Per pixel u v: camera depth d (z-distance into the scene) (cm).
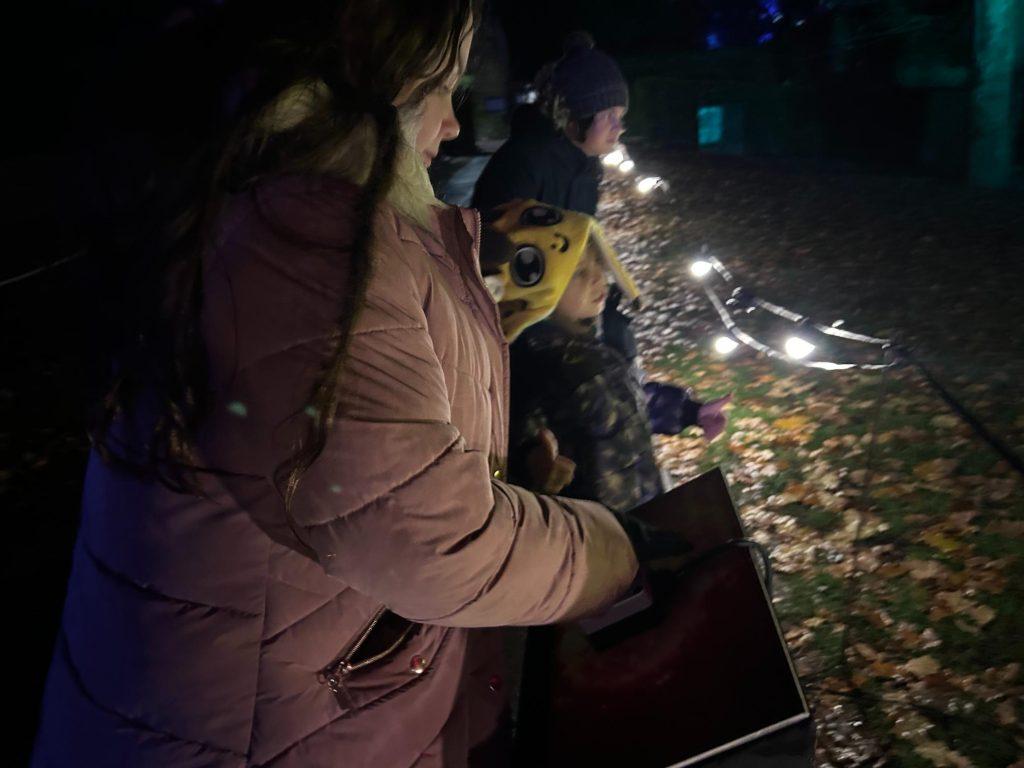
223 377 106
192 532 113
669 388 287
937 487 447
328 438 102
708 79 1948
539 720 139
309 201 109
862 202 1194
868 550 406
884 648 344
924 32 1456
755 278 888
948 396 337
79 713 121
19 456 603
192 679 116
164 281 106
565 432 228
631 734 129
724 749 121
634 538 139
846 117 1619
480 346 131
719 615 140
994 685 317
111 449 115
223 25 107
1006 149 1198
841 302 779
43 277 963
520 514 118
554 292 219
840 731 309
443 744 129
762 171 1547
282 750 119
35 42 1403
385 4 111
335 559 108
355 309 105
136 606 116
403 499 105
